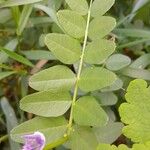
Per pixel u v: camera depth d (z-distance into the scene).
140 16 0.13
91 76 0.10
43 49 0.13
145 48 0.13
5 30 0.13
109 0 0.10
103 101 0.11
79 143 0.09
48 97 0.09
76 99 0.10
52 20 0.13
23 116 0.12
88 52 0.10
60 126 0.09
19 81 0.13
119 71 0.12
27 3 0.12
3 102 0.12
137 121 0.09
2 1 0.12
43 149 0.09
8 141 0.12
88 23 0.10
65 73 0.10
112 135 0.10
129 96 0.09
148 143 0.09
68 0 0.10
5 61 0.12
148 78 0.12
